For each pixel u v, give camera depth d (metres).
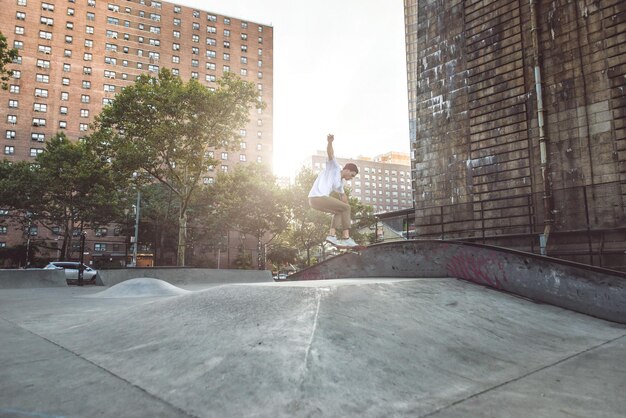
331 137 5.88
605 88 13.03
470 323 4.46
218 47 78.75
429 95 18.84
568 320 5.58
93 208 40.81
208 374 2.67
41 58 62.59
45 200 40.56
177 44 74.50
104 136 27.94
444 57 18.38
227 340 3.21
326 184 5.95
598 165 12.93
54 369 3.08
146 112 26.14
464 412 2.31
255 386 2.44
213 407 2.24
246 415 2.13
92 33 66.88
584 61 13.61
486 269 7.14
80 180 37.28
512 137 15.39
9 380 2.80
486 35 16.70
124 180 28.36
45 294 13.02
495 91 16.14
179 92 25.53
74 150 38.62
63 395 2.49
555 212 13.60
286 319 3.44
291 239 50.66
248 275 25.41
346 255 9.68
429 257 8.05
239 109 27.39
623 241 11.85
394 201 169.00
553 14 14.51
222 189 44.25
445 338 3.79
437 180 17.95
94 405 2.32
